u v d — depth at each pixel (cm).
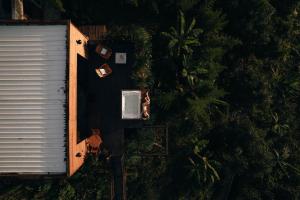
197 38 1991
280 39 2194
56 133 1506
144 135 1956
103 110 1919
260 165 2159
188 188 2205
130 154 1956
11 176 1491
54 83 1503
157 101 1966
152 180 2130
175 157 2147
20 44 1491
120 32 1959
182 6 1923
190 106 1967
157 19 2025
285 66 2350
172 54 1969
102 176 1988
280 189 2383
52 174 1508
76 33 1627
